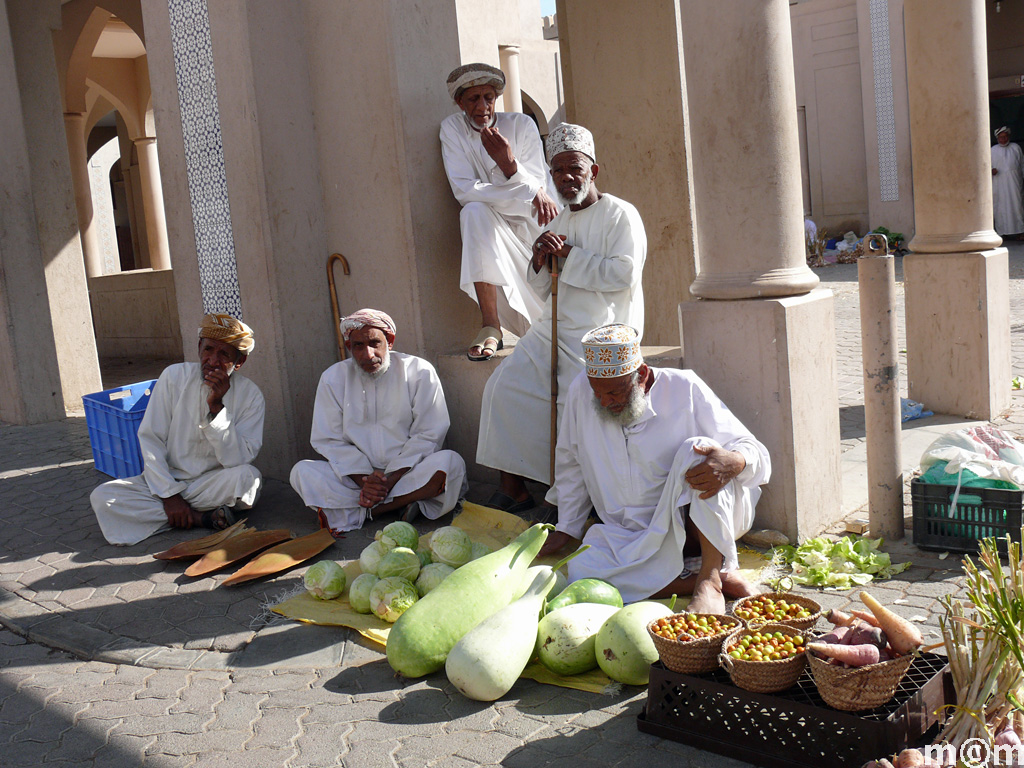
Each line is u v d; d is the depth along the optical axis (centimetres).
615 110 676
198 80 638
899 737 259
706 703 291
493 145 577
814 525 455
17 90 875
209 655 387
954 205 630
